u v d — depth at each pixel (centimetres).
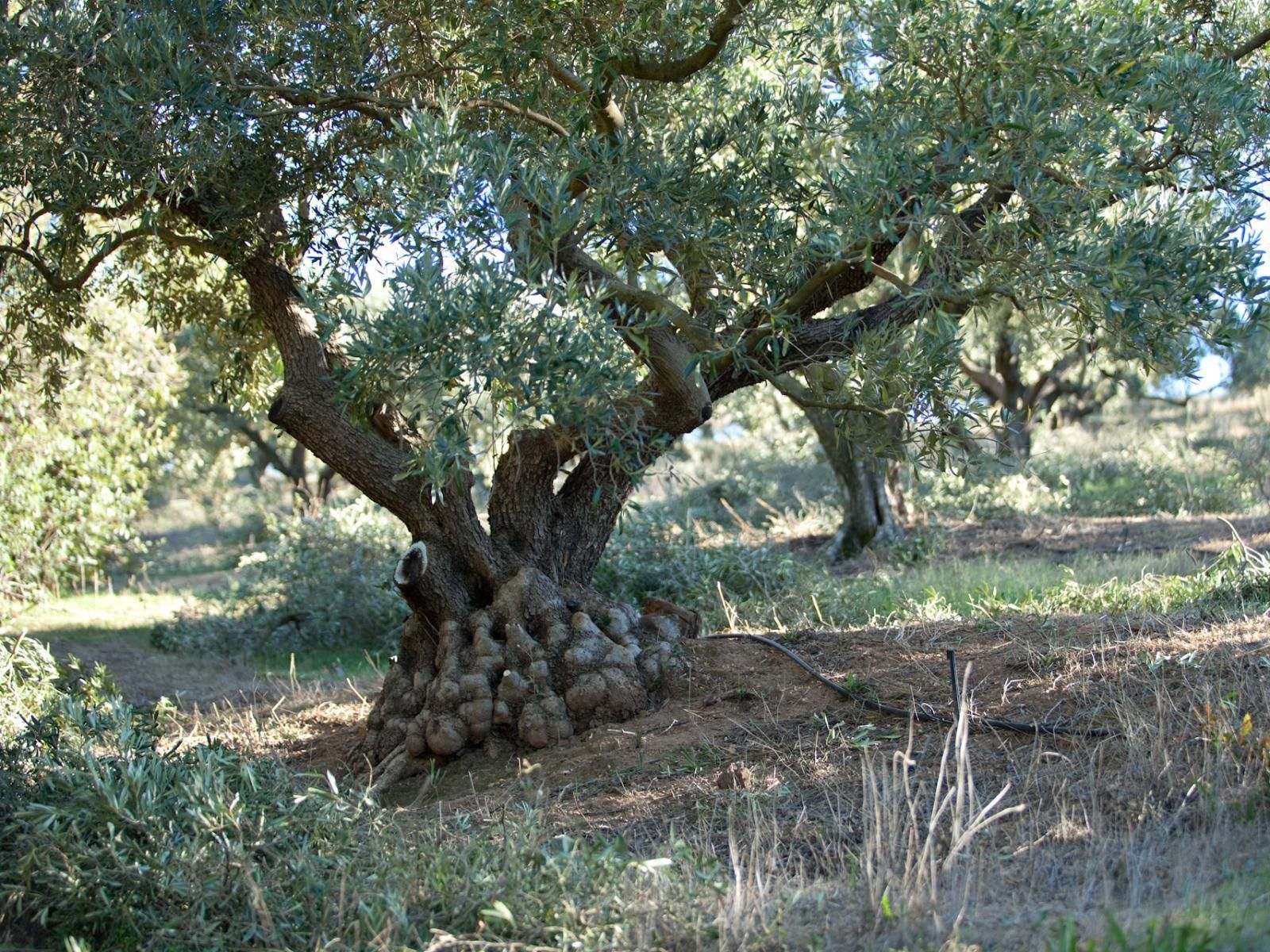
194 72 571
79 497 1260
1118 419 2367
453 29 637
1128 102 527
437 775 598
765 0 606
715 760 544
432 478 449
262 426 2323
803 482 1825
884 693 588
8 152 572
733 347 527
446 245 466
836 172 514
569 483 688
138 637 1284
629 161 558
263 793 460
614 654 623
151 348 1277
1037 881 387
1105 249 477
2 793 455
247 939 378
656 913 372
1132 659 571
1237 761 446
